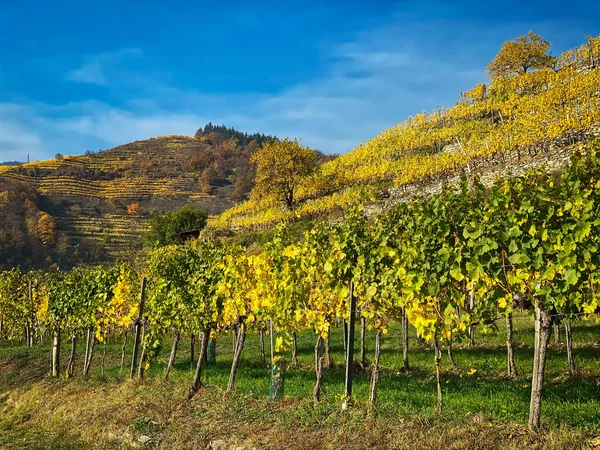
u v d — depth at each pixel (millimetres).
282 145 51125
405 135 53812
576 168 6086
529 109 39094
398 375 11633
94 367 17500
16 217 87625
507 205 6117
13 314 25750
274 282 9648
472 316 7320
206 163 159875
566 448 5383
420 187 38500
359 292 8266
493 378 10281
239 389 10758
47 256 78000
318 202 44844
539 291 5859
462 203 6773
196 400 10289
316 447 7074
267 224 48688
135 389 11875
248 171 140375
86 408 11586
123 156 163750
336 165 56812
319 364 8789
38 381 15898
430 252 6953
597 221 5598
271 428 8109
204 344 11383
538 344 6035
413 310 7207
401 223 7953
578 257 5836
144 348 13352
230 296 10688
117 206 117500
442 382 10156
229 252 12031
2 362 18922
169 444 8703
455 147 44625
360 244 8156
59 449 9812
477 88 57188
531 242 5867
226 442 8109
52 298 16438
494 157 35312
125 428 9750
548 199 5902
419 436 6504
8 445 10516
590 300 6359
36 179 122375
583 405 7066
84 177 134375
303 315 9641
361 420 7375
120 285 14617
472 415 6934
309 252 9336
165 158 167750
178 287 12562
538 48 60031
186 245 13656
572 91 35844
